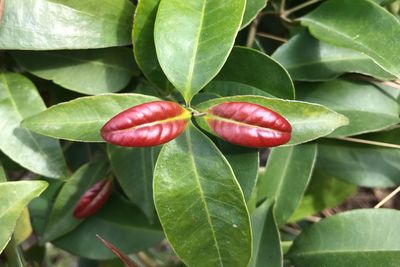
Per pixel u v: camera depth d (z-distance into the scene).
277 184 0.40
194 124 0.35
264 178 0.40
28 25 0.35
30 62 0.38
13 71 0.40
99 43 0.36
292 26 0.41
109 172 0.40
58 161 0.37
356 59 0.39
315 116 0.34
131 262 0.36
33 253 0.46
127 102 0.34
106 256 0.41
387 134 0.41
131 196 0.39
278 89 0.37
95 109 0.34
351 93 0.40
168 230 0.33
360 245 0.38
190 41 0.34
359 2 0.37
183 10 0.35
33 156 0.36
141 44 0.36
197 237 0.34
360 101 0.40
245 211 0.33
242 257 0.34
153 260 0.52
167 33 0.34
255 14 0.36
